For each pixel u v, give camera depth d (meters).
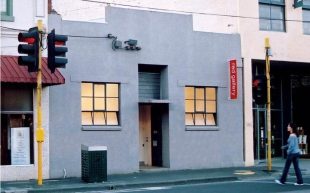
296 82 29.17
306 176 20.41
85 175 18.20
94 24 21.23
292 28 26.42
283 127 28.23
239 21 24.91
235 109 24.52
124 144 21.56
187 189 16.53
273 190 15.68
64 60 16.58
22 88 19.56
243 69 24.86
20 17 19.62
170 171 22.11
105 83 21.52
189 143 23.16
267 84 20.88
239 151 24.47
